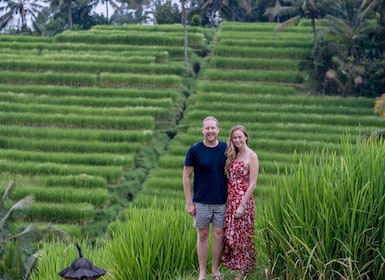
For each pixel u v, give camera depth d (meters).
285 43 52.53
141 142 36.69
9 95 42.97
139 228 12.71
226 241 10.21
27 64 48.34
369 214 9.00
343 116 40.09
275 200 9.74
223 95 43.22
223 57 50.59
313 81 46.31
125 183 31.69
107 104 42.22
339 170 9.57
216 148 10.20
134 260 12.26
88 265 8.36
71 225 26.80
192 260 12.52
